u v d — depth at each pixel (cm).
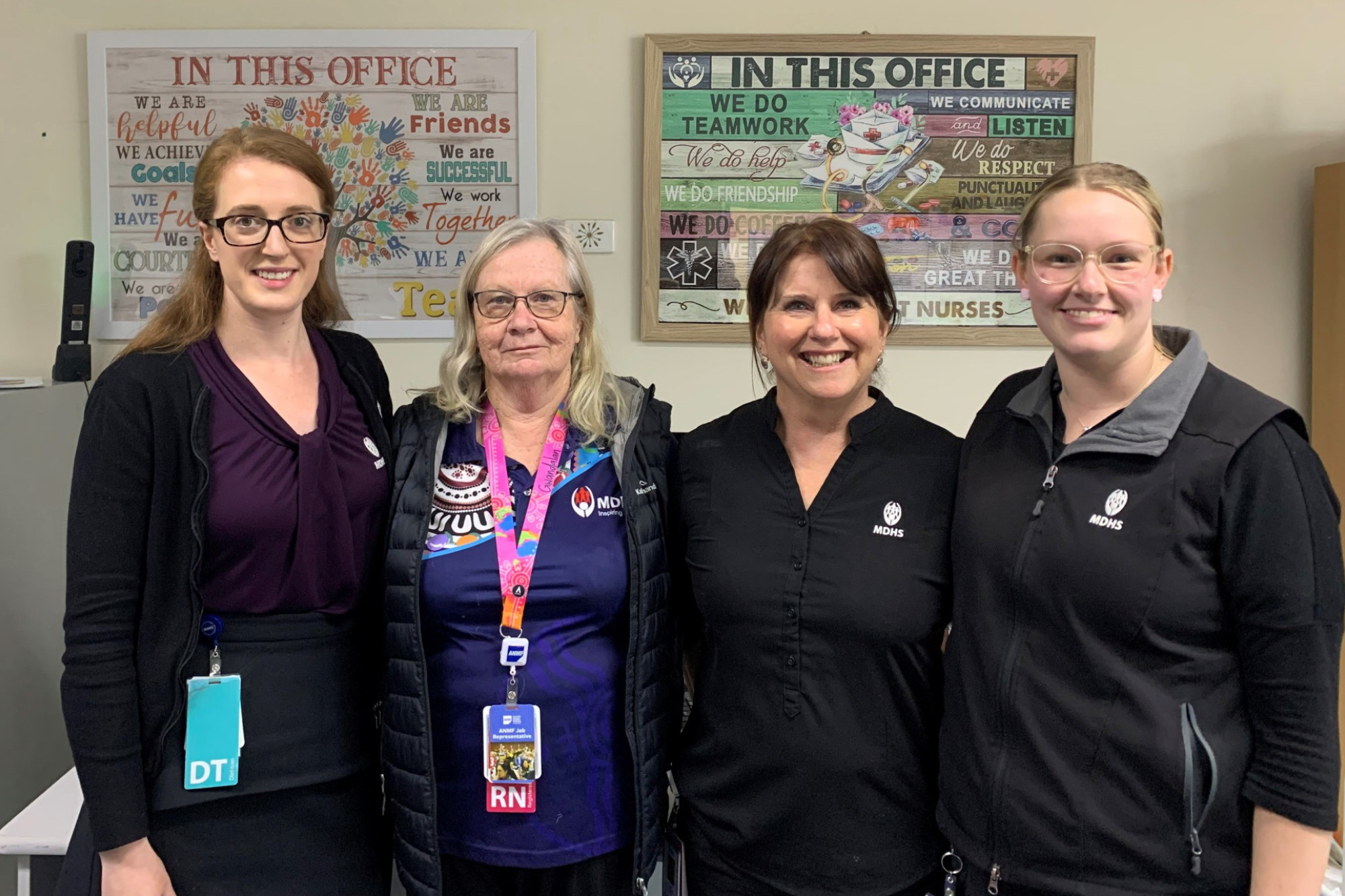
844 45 241
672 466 150
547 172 248
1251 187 249
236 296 125
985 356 252
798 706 127
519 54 243
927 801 130
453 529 137
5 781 205
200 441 121
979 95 243
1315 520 100
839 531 131
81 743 116
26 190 249
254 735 124
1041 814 110
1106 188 107
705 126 243
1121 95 247
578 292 146
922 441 138
